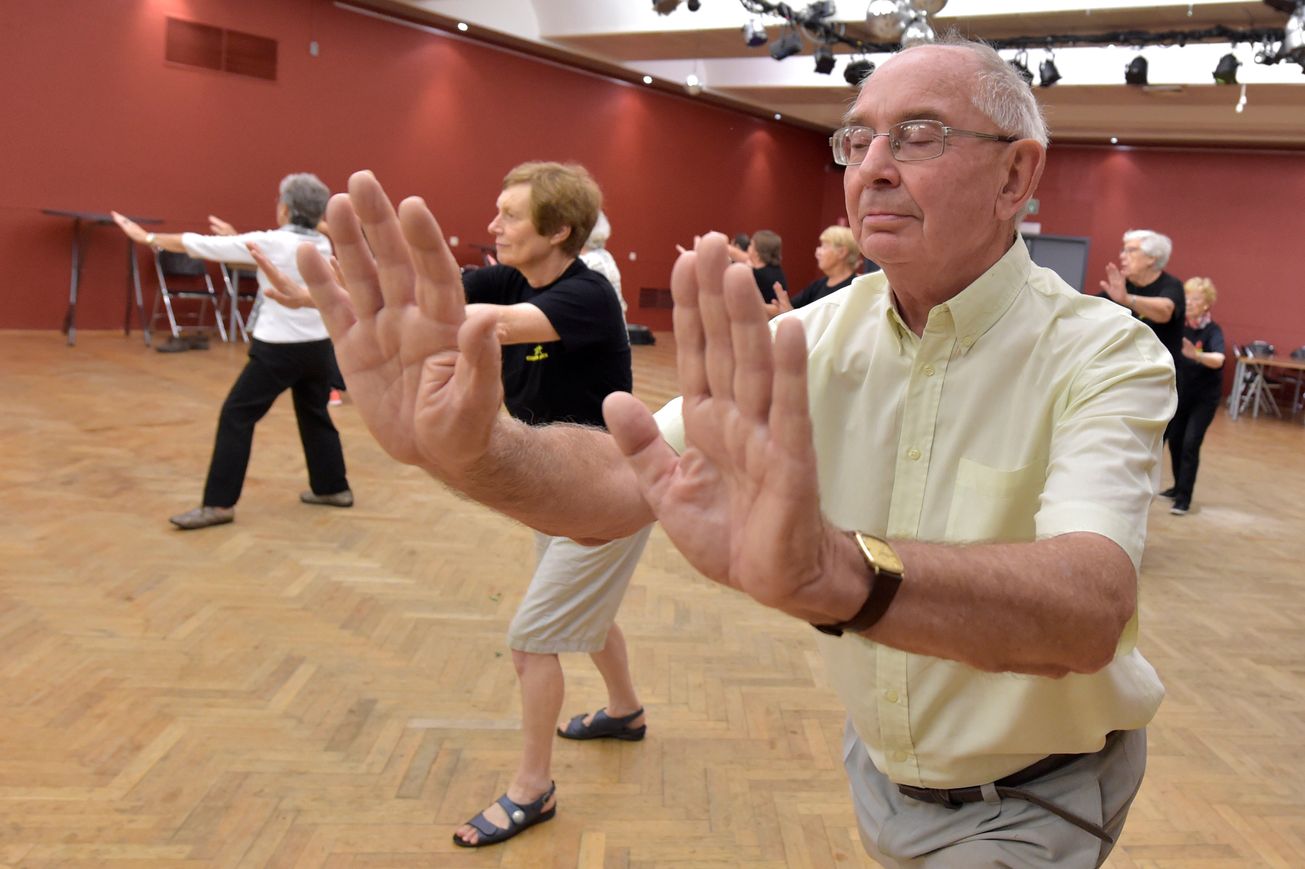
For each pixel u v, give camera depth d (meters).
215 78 10.92
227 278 10.89
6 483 5.06
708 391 0.82
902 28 6.92
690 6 8.80
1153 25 9.12
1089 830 1.40
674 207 16.25
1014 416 1.31
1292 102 12.13
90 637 3.42
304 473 5.78
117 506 4.86
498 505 1.09
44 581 3.86
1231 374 15.77
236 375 8.82
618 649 2.96
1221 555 5.76
